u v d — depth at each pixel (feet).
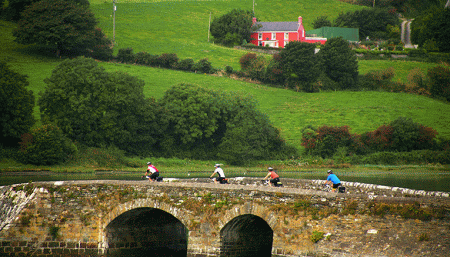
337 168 296.30
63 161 262.47
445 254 68.03
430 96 473.26
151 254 105.19
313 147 327.47
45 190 98.99
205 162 310.65
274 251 82.07
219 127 342.44
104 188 97.50
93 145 292.40
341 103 445.37
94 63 310.45
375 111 418.31
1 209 103.14
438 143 337.31
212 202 88.58
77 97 289.94
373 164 311.27
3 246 97.45
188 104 326.85
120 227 99.60
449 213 69.41
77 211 97.40
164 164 292.40
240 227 92.68
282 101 447.42
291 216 81.61
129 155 301.84
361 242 75.31
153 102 324.19
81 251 96.12
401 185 195.00
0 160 248.32
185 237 115.65
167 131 327.06
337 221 78.13
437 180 224.74
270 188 84.53
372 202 75.92
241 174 256.93
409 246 71.15
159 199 92.22
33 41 459.73
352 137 335.47
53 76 291.99
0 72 270.67
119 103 295.07
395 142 334.03
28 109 272.51
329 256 77.20
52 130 261.44
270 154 325.62
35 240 97.25
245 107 330.54
